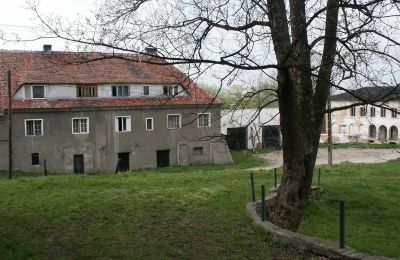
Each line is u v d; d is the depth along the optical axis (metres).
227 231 10.12
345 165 29.38
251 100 10.73
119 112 39.62
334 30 9.30
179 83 8.75
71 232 10.40
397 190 18.92
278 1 9.32
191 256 8.59
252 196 13.84
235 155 48.62
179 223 11.06
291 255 8.38
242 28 8.73
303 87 10.57
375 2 7.20
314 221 13.45
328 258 7.99
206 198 14.39
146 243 9.45
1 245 9.37
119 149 39.88
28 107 36.41
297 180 10.62
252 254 8.54
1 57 40.06
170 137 41.66
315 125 10.88
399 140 59.62
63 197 14.55
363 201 16.41
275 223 10.64
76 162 38.75
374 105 7.74
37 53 40.66
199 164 42.97
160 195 14.90
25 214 12.12
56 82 37.62
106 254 8.78
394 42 7.48
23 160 36.78
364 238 11.50
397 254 9.77
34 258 8.60
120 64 41.66
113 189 16.53
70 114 38.06
